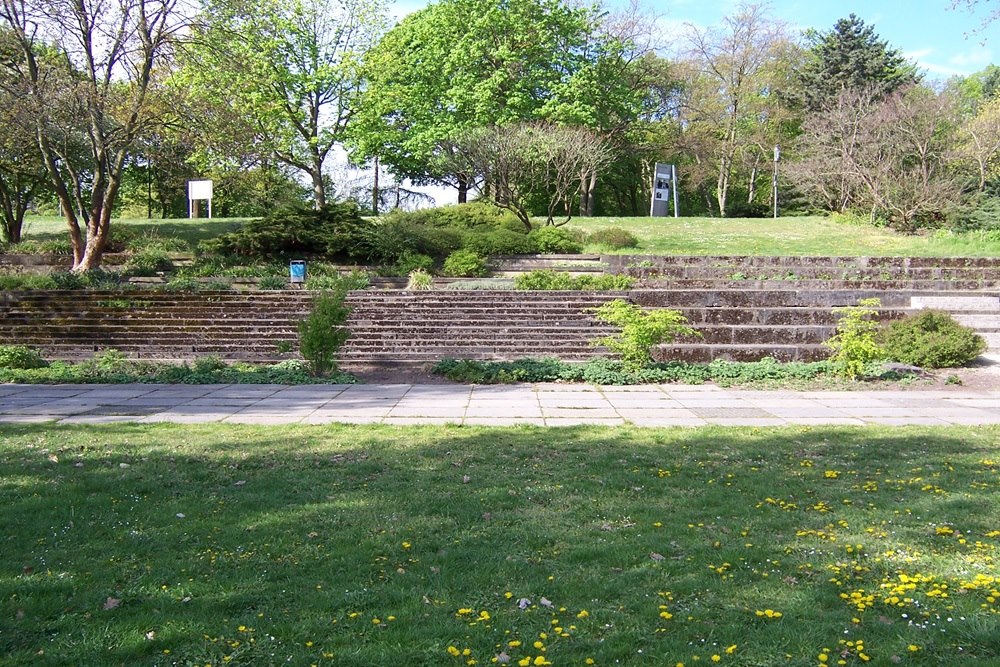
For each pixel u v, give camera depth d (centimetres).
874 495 514
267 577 369
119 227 2453
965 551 401
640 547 409
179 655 293
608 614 326
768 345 1344
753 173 4025
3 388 1138
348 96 2897
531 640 303
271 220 2075
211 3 1886
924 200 2486
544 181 2773
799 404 984
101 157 1892
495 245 2045
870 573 369
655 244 2286
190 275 1859
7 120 1684
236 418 879
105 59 1798
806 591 349
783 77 4003
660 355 1338
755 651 293
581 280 1692
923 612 324
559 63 3095
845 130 2820
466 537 428
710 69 3828
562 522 457
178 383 1195
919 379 1174
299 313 1574
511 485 546
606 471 593
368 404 992
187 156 2395
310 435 751
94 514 471
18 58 1791
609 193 4772
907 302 1538
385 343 1459
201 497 514
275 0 2720
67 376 1227
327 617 323
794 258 1906
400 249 2006
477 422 855
